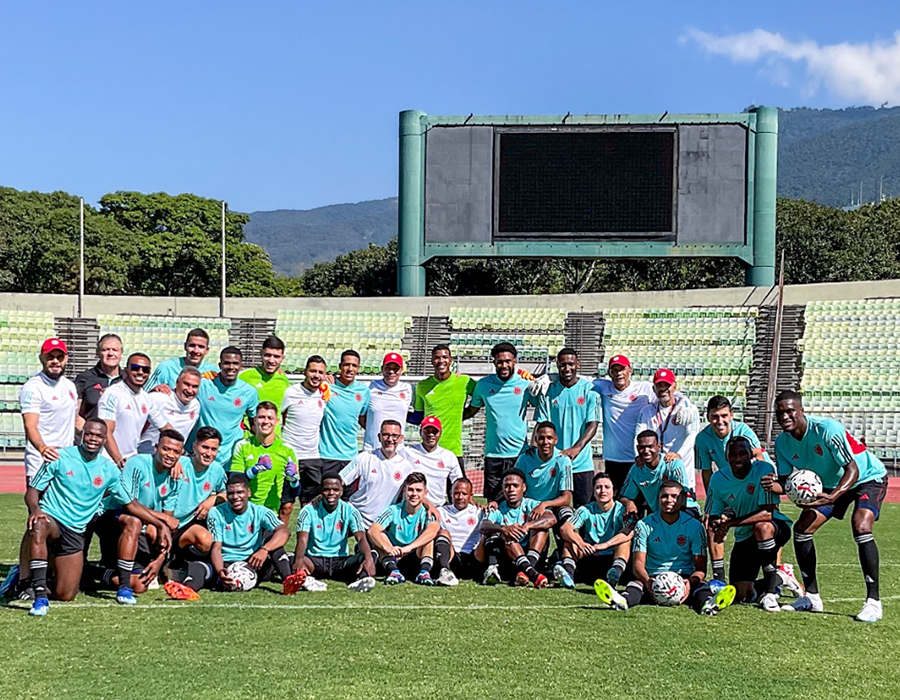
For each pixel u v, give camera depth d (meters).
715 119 23.78
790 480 7.69
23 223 44.16
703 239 23.84
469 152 24.27
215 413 9.21
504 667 6.07
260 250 55.66
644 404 9.73
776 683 5.82
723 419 8.60
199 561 8.38
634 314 27.39
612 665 6.15
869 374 24.83
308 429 10.12
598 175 23.88
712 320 26.73
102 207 50.91
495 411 10.18
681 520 8.20
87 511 7.73
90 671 5.90
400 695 5.50
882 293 26.67
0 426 23.94
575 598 8.20
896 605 8.08
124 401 8.57
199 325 27.59
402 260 24.59
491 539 8.93
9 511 13.98
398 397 10.48
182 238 49.75
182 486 8.33
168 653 6.30
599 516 9.01
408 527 9.08
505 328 28.02
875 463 7.87
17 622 7.09
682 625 7.24
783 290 26.05
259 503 9.28
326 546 8.84
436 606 7.81
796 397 7.81
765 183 23.86
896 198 54.28
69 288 44.53
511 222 24.17
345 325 28.16
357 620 7.28
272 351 10.01
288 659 6.20
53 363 8.12
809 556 7.87
